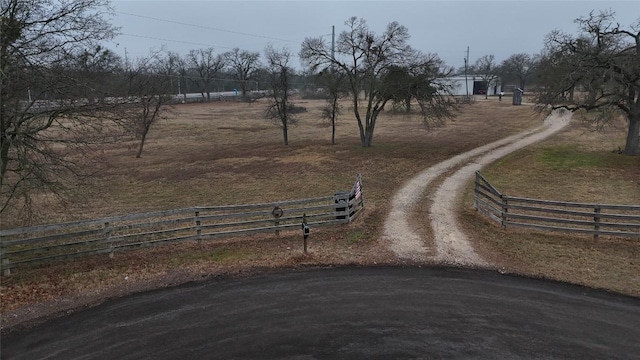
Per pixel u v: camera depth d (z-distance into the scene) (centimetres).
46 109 1309
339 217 1523
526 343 801
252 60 11719
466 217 1612
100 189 2194
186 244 1373
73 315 928
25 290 1051
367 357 762
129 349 796
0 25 1118
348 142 3875
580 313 909
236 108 8519
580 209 1775
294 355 770
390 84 3294
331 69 3562
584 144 3362
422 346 793
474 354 768
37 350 799
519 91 7506
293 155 3300
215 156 3394
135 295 1019
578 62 2511
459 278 1089
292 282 1077
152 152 3653
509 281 1070
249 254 1273
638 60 2309
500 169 2548
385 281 1075
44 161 1365
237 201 2030
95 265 1206
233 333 845
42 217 1825
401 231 1453
